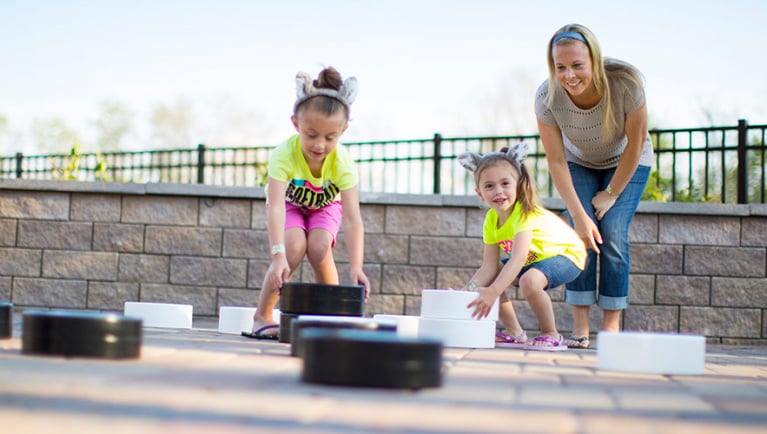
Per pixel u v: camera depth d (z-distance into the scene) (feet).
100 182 23.34
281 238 13.61
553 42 14.43
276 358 9.82
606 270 15.57
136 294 23.24
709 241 21.72
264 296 14.38
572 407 6.72
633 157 14.85
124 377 7.30
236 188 22.90
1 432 4.65
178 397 6.24
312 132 13.30
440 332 13.85
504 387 7.93
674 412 6.64
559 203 21.93
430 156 27.61
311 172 14.07
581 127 14.94
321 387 7.07
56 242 23.49
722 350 18.39
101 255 23.36
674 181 25.63
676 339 10.28
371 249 22.45
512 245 14.62
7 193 23.59
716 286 21.67
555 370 10.10
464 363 10.55
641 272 21.79
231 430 4.99
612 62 14.64
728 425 6.00
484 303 13.83
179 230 23.17
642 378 9.56
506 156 15.06
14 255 23.58
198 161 31.65
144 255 23.25
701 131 25.29
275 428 5.13
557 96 14.80
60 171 33.37
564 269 14.93
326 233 14.58
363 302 13.10
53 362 8.19
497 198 14.75
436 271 22.33
